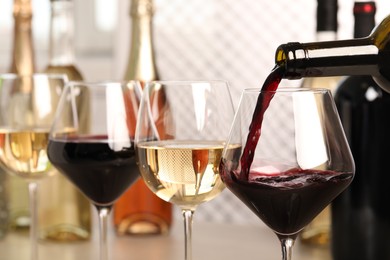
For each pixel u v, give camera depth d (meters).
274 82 1.19
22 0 1.98
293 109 1.10
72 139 1.44
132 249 1.76
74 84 1.45
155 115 1.29
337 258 1.59
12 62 2.01
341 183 1.12
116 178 1.43
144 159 1.27
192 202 1.29
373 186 1.54
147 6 1.88
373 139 1.53
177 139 1.30
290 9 3.32
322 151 1.11
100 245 1.48
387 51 1.22
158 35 3.62
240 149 1.12
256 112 1.11
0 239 1.90
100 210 1.48
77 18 4.00
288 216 1.13
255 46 3.42
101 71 3.97
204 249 1.74
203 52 3.54
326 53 1.20
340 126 1.13
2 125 1.66
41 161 1.58
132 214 1.87
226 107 1.30
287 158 1.11
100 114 1.43
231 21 3.45
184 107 1.30
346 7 3.02
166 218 1.88
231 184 1.14
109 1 3.97
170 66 3.62
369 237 1.55
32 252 1.66
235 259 1.65
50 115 1.67
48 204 1.87
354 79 1.57
